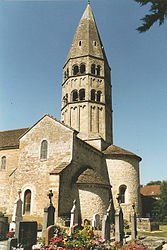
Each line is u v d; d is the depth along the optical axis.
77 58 35.47
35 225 12.62
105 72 36.84
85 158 26.55
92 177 23.73
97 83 34.47
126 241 16.64
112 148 32.41
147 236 19.23
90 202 22.19
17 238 11.41
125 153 30.62
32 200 24.05
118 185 29.34
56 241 10.34
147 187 62.28
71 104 33.44
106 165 30.44
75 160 24.25
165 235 21.22
